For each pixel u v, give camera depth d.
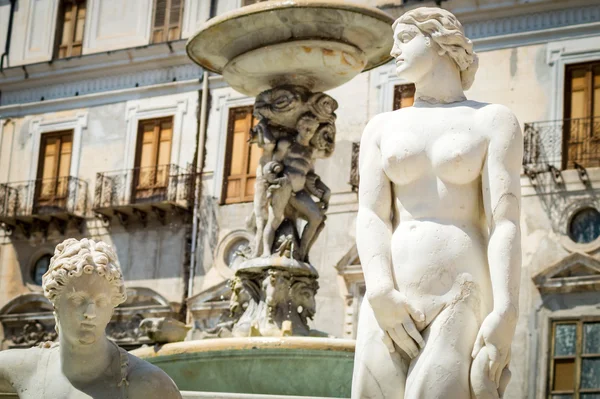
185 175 30.56
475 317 4.89
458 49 5.33
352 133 28.84
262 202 9.91
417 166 5.08
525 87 27.41
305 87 10.02
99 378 4.05
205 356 8.25
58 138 32.66
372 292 4.91
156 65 31.66
